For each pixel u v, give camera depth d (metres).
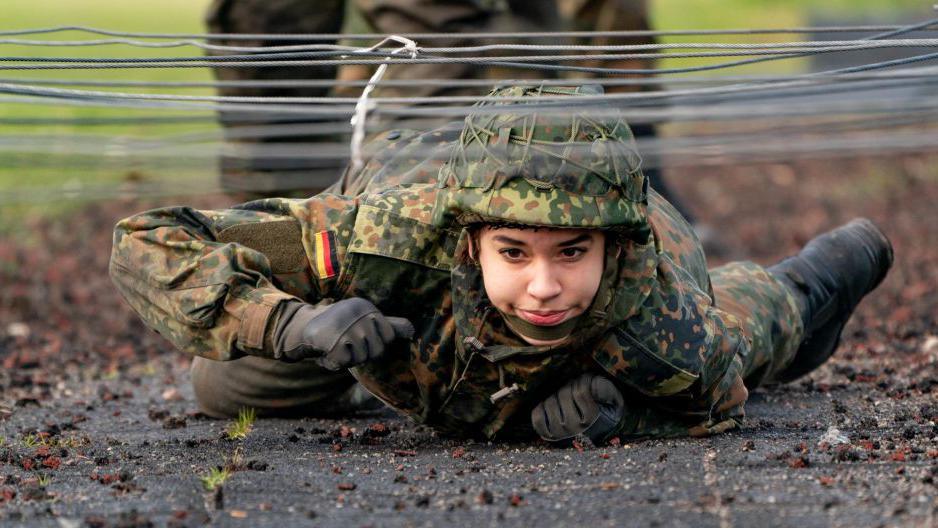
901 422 8.68
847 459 7.42
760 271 9.59
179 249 7.32
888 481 6.87
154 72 24.83
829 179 24.45
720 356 7.75
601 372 7.70
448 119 11.63
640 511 6.50
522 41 12.63
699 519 6.34
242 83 8.48
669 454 7.58
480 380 7.65
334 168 14.51
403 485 7.14
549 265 6.89
